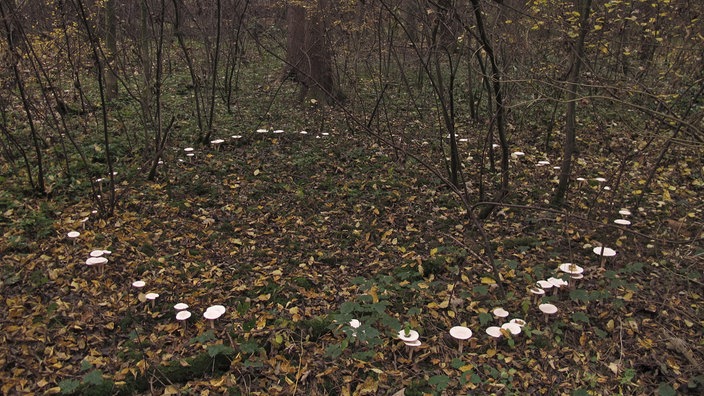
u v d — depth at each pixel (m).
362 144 9.63
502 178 6.89
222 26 13.06
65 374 3.99
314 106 11.92
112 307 4.85
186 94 13.05
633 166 8.36
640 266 5.29
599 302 5.04
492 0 7.02
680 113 8.37
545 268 5.64
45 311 4.62
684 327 4.74
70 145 8.47
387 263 5.88
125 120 10.19
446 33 7.81
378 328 4.74
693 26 7.16
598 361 4.38
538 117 10.68
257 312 4.93
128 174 7.69
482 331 4.77
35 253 5.54
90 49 8.42
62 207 6.60
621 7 7.64
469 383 4.08
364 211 7.14
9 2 5.96
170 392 3.92
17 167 7.51
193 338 4.36
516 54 8.62
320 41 11.83
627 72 8.84
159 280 5.31
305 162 8.63
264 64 16.48
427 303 5.13
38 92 10.87
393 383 4.12
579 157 8.95
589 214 6.64
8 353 4.04
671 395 3.89
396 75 14.21
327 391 4.07
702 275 5.49
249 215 6.98
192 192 7.49
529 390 4.10
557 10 7.52
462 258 5.87
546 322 4.79
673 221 6.59
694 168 8.22
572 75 6.64
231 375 4.11
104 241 5.91
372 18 10.53
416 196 7.52
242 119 10.89
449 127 7.02
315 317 4.84
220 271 5.62
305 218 6.99
